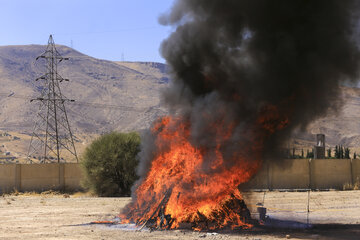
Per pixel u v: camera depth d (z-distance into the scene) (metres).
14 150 140.62
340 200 25.78
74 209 21.22
